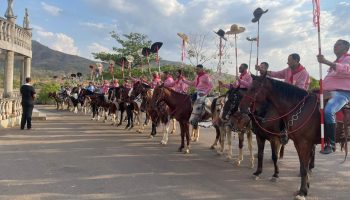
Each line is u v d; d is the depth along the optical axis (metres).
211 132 15.53
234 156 10.20
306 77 7.72
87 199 6.13
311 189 7.02
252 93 6.73
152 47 15.57
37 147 11.09
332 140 6.12
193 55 26.92
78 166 8.56
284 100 6.55
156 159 9.60
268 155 10.47
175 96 10.82
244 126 8.20
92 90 24.00
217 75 21.70
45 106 33.81
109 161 9.21
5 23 17.75
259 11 8.84
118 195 6.37
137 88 14.49
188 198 6.31
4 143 11.64
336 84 6.36
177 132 15.12
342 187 7.19
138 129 15.24
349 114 6.28
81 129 15.80
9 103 16.31
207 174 8.08
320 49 6.15
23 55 21.72
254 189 6.96
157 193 6.54
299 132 6.34
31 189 6.63
